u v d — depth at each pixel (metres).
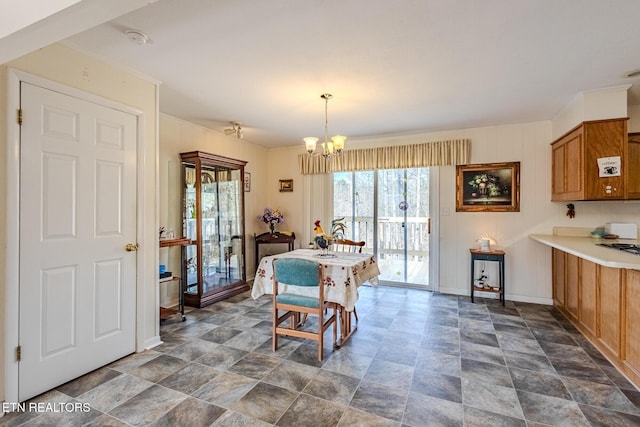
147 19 1.81
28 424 1.71
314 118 3.80
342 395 2.00
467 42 2.07
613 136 2.85
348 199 5.12
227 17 1.79
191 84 2.79
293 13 1.75
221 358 2.50
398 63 2.38
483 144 4.18
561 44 2.10
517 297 4.05
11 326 1.83
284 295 2.74
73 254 2.13
